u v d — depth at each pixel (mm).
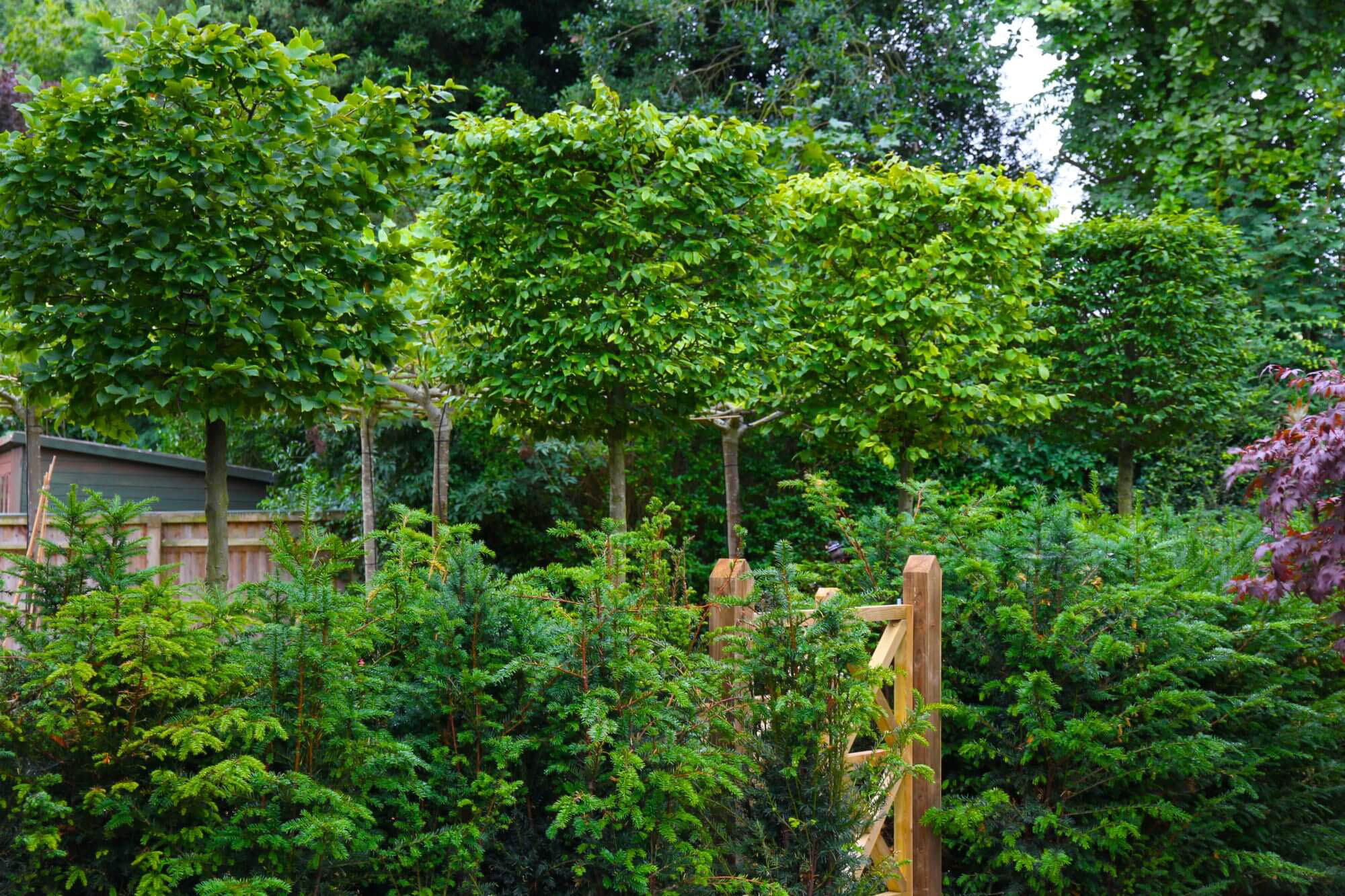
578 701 3033
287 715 2727
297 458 11625
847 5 13641
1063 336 9180
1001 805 4086
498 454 10578
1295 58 11922
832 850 3516
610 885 2961
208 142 4008
